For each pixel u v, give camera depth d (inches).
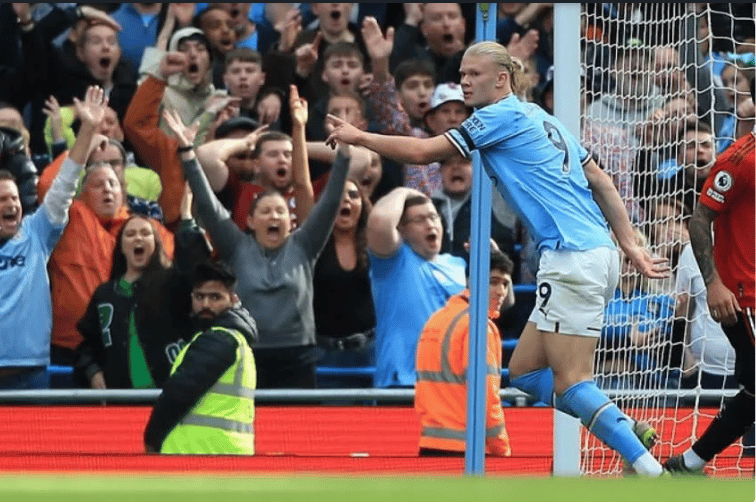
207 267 956.0
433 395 971.9
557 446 959.0
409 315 1159.6
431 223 1173.1
